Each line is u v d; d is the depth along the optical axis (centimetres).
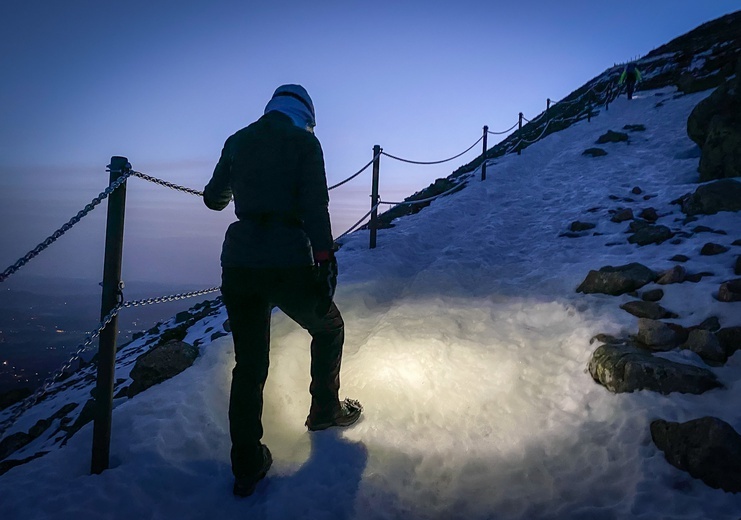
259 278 250
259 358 257
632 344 377
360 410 326
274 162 253
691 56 2234
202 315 668
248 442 250
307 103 294
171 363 382
